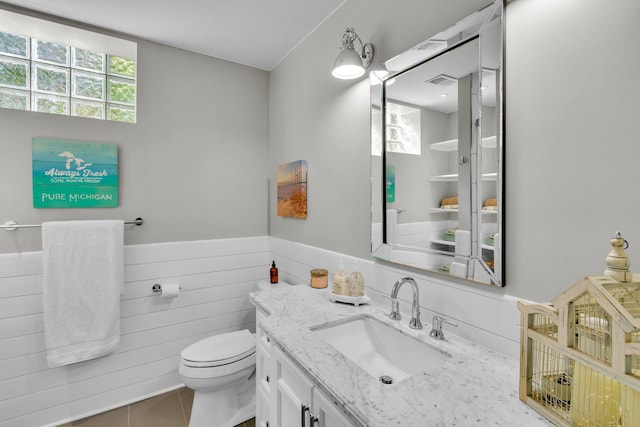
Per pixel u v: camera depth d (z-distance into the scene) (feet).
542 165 3.07
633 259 2.53
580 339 2.16
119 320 6.69
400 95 4.62
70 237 6.11
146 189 7.18
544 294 3.08
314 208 6.74
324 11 6.07
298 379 3.41
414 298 4.02
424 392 2.66
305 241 7.09
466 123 3.71
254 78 8.58
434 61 4.12
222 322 8.14
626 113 2.55
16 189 5.96
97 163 6.60
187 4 5.85
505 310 3.37
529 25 3.15
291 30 6.73
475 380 2.86
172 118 7.46
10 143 5.91
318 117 6.56
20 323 5.96
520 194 3.25
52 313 5.92
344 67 4.96
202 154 7.86
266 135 8.79
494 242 3.43
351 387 2.72
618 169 2.60
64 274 6.03
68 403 6.37
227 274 8.20
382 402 2.51
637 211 2.51
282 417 3.84
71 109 7.02
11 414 5.90
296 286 5.83
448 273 3.94
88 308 6.20
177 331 7.56
